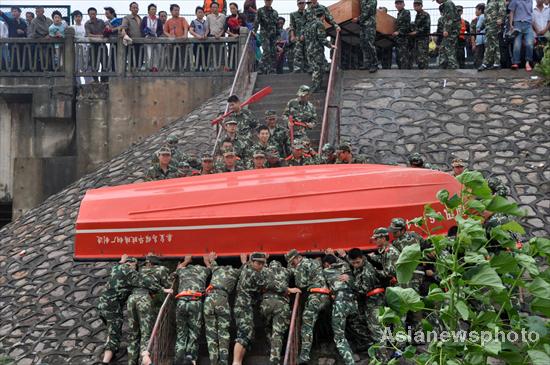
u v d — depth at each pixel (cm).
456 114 2028
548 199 1753
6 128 2266
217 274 1374
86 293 1647
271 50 2183
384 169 1457
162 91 2216
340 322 1331
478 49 2269
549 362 938
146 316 1382
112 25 2305
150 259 1405
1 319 1619
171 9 2253
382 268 1381
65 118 2231
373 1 2142
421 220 1103
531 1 2150
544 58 2109
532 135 1938
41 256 1777
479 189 1026
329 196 1408
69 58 2225
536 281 992
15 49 2244
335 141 1914
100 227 1440
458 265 1004
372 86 2139
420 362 1033
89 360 1491
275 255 1399
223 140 1712
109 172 2003
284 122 1758
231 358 1396
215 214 1414
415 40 2228
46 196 2217
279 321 1341
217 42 2212
